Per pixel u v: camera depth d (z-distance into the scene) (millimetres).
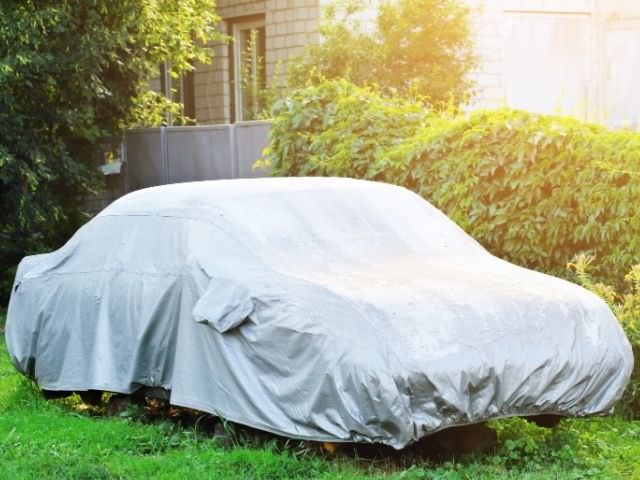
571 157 9547
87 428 7914
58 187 17047
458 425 6582
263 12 19312
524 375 6730
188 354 7570
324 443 7129
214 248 7738
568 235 9656
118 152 17828
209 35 18594
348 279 7152
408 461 7113
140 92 17656
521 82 19859
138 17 16469
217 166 16750
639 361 8641
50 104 16391
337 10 17891
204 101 20750
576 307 7238
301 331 6762
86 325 8594
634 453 7383
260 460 6836
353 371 6469
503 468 6953
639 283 9047
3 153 15273
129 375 8141
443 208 10422
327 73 16750
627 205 9156
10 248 16312
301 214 8023
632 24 19703
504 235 10047
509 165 9883
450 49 16891
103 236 8781
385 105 11789
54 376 8852
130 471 6938
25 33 15164
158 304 7945
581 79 20250
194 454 7211
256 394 6996
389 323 6555
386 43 16719
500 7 19547
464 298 6926
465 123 10250
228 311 7156
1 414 8836
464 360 6527
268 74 19250
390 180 10984
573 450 7340
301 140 12000
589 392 7051
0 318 15430
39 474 6926
